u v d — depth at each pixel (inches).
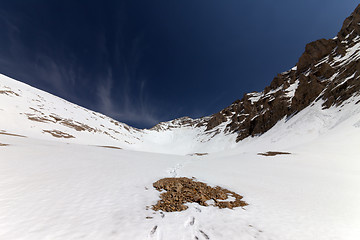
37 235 195.6
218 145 4015.8
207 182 496.1
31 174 434.0
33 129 2443.4
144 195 360.5
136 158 979.9
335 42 2876.5
